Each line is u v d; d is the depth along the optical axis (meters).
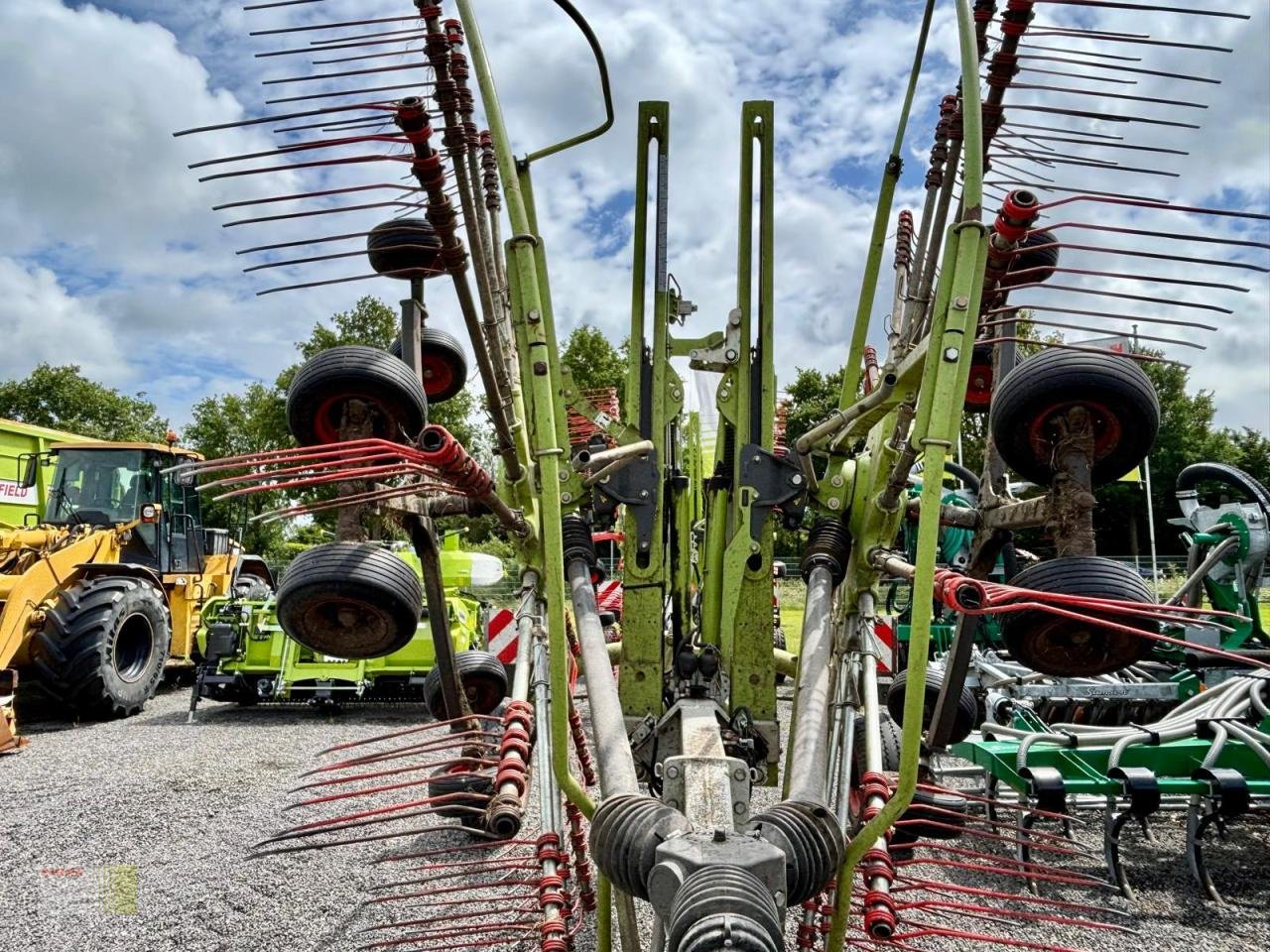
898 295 4.45
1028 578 2.88
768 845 2.00
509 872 4.55
